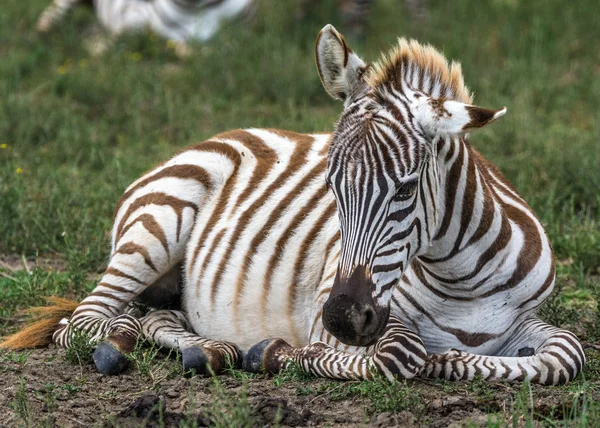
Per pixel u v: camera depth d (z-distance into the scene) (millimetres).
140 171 13961
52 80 17844
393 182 6402
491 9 22172
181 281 9094
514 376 7246
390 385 6957
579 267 10875
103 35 20547
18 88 17672
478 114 6242
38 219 11789
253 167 8836
